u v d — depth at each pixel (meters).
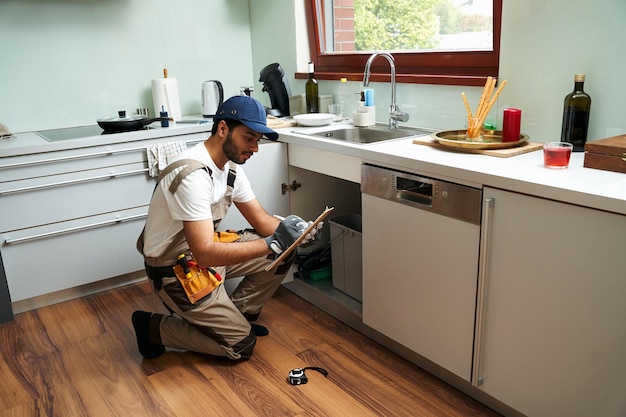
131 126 2.89
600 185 1.50
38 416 1.94
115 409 1.97
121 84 3.31
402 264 2.08
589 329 1.52
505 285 1.71
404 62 2.82
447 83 2.48
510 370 1.77
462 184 1.78
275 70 3.12
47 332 2.54
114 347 2.39
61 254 2.75
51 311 2.75
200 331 2.16
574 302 1.54
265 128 1.90
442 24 2.61
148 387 2.09
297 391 2.03
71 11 3.07
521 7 2.07
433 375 2.13
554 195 1.51
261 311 2.68
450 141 2.04
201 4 3.50
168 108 3.27
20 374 2.21
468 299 1.84
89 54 3.18
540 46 2.04
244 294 2.41
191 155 1.97
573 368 1.58
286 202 2.76
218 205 2.13
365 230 2.23
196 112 3.63
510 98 2.19
